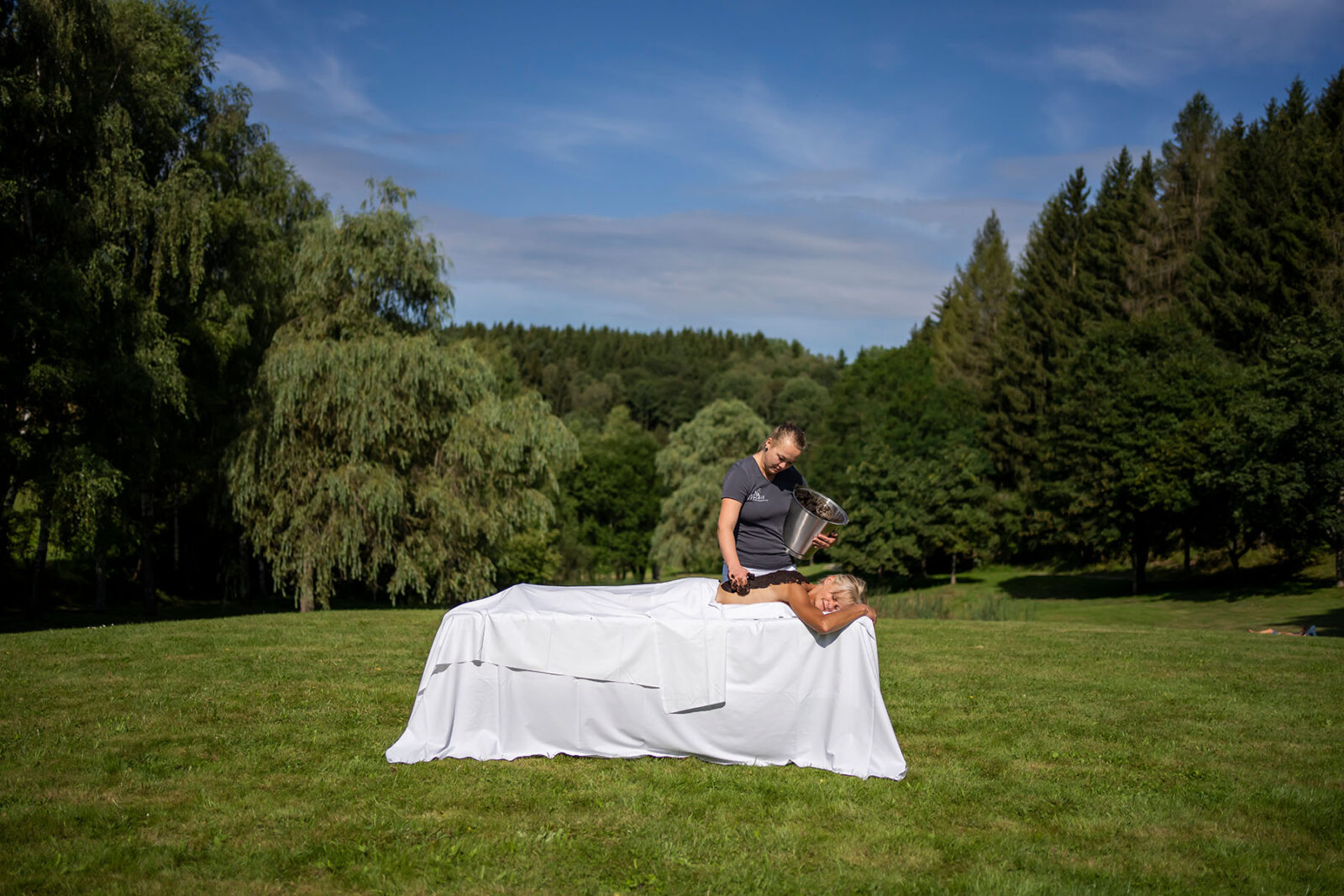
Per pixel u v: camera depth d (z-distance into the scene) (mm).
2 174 14531
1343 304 35000
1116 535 33125
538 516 21875
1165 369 34562
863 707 4715
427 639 9180
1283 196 37875
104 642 8625
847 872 3324
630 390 112875
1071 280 50375
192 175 17953
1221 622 23656
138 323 16391
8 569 25312
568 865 3326
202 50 20656
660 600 5184
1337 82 39469
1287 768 4742
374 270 20422
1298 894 3191
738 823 3818
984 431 51750
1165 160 48438
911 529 41094
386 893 3068
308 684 6535
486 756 4699
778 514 5195
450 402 21125
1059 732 5473
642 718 4801
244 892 3051
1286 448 25828
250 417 19500
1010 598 35625
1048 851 3566
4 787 4059
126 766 4402
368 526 19859
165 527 25891
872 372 57219
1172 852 3576
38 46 15469
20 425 15953
